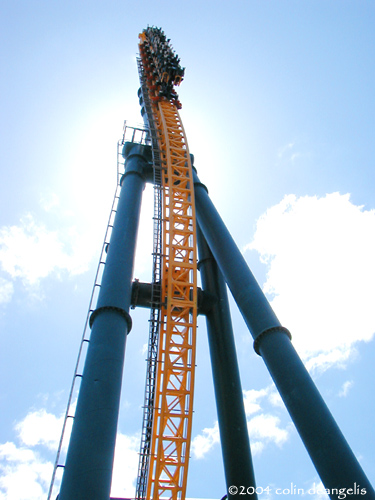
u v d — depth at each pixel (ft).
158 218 82.17
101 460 41.47
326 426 42.47
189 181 83.35
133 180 80.18
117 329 52.90
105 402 45.62
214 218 72.79
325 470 40.42
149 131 95.96
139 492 63.21
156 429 65.41
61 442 45.24
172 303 71.31
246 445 64.23
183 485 62.03
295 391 45.60
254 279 59.06
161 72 112.98
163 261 75.97
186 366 68.49
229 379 69.62
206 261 85.25
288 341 50.57
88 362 49.65
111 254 63.31
